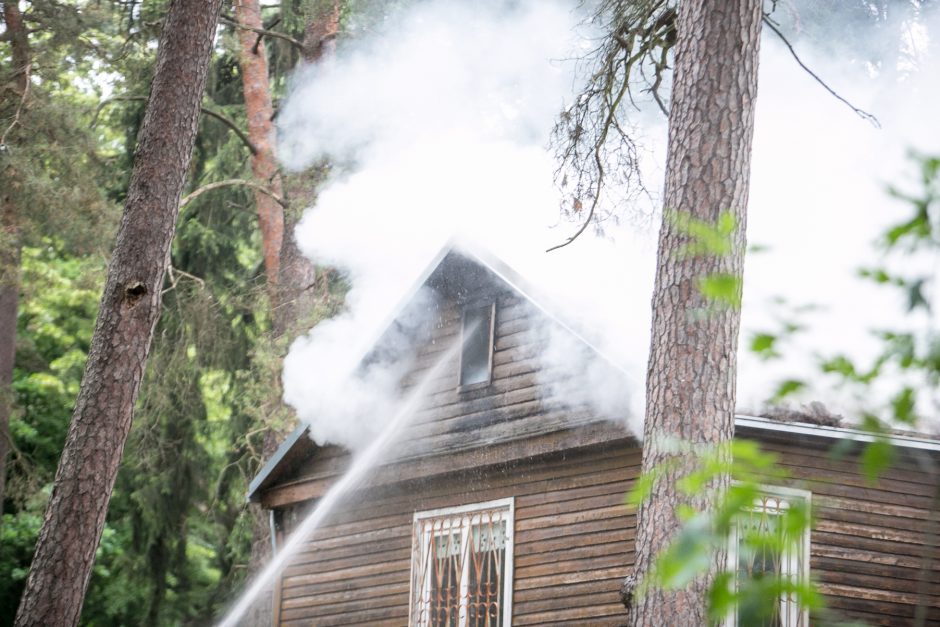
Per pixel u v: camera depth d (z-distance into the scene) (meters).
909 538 12.22
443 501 14.24
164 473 24.58
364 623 14.59
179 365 22.11
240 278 24.19
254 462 23.73
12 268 18.02
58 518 10.37
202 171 24.56
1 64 19.16
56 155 18.02
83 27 19.52
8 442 22.53
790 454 12.01
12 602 26.41
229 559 26.05
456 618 13.59
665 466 2.43
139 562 25.34
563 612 12.59
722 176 8.83
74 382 28.56
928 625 12.02
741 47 9.10
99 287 18.66
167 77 11.28
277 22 23.98
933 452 12.31
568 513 12.90
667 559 2.10
